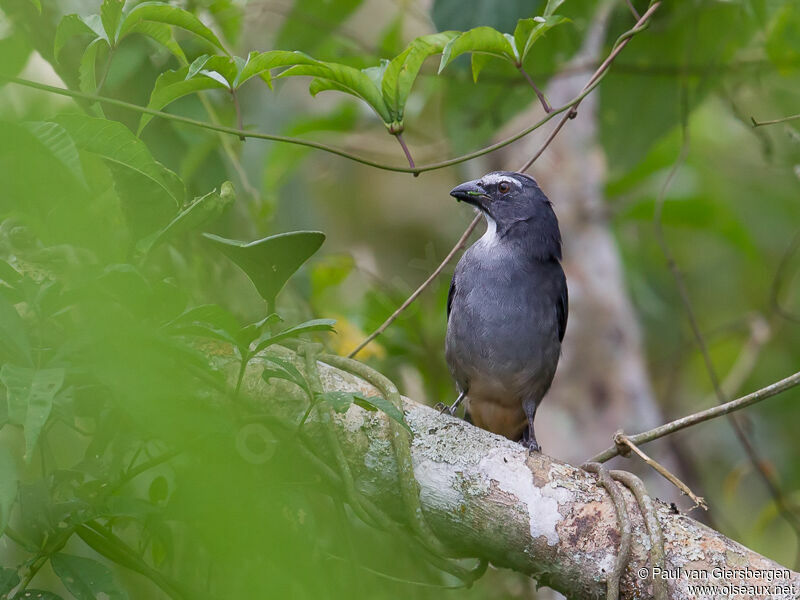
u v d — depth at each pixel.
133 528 8.11
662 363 16.08
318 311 11.58
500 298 10.52
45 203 6.38
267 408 6.68
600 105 12.28
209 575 6.55
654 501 6.45
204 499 5.72
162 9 6.46
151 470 7.21
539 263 10.68
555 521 6.35
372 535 8.02
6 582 5.50
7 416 4.92
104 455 6.44
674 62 12.00
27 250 6.71
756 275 17.27
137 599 7.39
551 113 7.60
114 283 5.60
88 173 7.44
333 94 16.59
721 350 16.88
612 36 11.81
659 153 15.64
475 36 7.02
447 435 6.79
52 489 5.96
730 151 17.06
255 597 5.57
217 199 6.36
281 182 13.84
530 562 6.45
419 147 14.52
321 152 15.53
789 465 16.08
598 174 13.59
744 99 13.89
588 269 13.48
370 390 6.95
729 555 6.12
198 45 9.96
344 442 6.74
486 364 10.61
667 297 17.09
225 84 6.67
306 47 12.83
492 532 6.49
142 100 9.34
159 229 6.42
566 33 11.73
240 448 6.32
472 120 12.15
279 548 5.93
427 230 19.14
